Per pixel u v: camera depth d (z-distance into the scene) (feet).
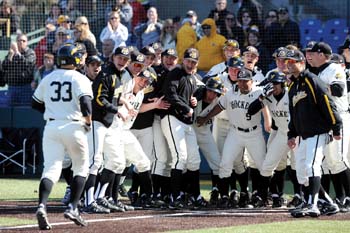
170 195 131.03
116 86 116.47
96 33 198.59
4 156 187.32
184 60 127.34
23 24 201.77
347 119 120.26
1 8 200.85
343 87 115.65
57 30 190.60
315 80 109.60
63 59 97.30
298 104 111.04
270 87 123.85
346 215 113.09
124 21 198.70
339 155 119.03
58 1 201.57
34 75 192.24
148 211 120.57
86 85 96.27
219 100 128.98
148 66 128.47
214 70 138.92
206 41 180.75
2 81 191.83
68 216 95.71
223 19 190.90
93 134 115.96
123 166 120.98
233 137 128.67
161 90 131.03
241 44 189.37
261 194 129.29
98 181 123.44
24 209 120.37
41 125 190.49
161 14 203.72
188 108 126.11
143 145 130.21
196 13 203.31
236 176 131.34
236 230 94.73
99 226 98.02
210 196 140.36
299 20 200.95
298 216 109.60
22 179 177.58
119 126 120.37
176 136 126.62
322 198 117.70
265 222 104.01
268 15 189.67
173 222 103.24
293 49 113.60
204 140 132.67
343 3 199.21
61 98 96.27
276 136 126.21
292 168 128.57
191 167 129.29
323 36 197.98
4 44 200.64
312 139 110.73
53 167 95.50
